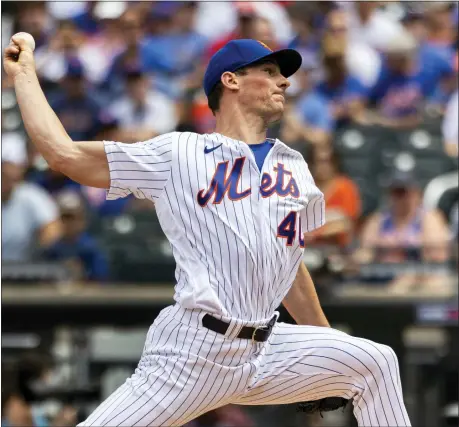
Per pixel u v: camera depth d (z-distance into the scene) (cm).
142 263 3441
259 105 1548
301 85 4319
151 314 3266
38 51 4791
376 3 4794
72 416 3116
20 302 3253
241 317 1484
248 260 1476
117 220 3638
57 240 3512
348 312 3184
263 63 1557
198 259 1477
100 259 3469
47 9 4981
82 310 3262
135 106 4259
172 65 4641
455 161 3906
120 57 4612
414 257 3362
